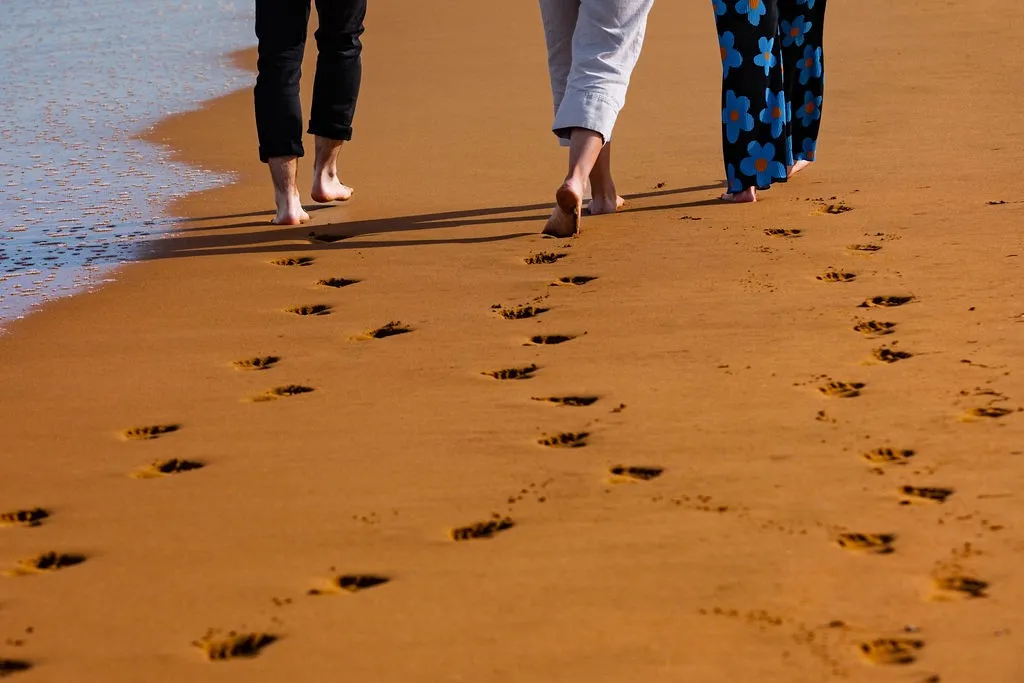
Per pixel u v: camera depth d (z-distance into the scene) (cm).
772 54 648
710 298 516
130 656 291
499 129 895
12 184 793
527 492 360
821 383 424
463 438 399
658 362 452
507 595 306
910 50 1067
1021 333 454
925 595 296
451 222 663
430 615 300
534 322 504
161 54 1335
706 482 359
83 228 685
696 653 278
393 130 907
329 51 695
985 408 395
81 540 348
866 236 587
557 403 422
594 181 662
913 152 744
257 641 295
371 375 457
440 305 531
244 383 457
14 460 401
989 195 641
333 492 367
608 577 312
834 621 287
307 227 669
